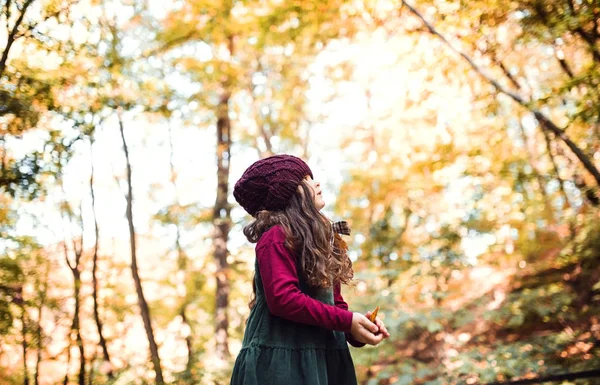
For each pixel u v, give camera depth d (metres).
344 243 1.77
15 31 3.95
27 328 5.56
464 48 5.09
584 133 4.70
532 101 4.49
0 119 4.09
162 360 6.39
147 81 5.72
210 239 7.70
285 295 1.56
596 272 5.57
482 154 5.72
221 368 6.09
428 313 5.94
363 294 6.61
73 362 6.64
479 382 5.38
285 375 1.57
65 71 4.61
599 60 4.18
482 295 6.96
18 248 5.14
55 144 4.44
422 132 7.47
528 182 5.61
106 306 6.73
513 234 6.71
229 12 6.08
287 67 7.71
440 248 6.57
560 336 5.44
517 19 4.56
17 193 4.32
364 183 7.43
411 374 5.77
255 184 1.72
